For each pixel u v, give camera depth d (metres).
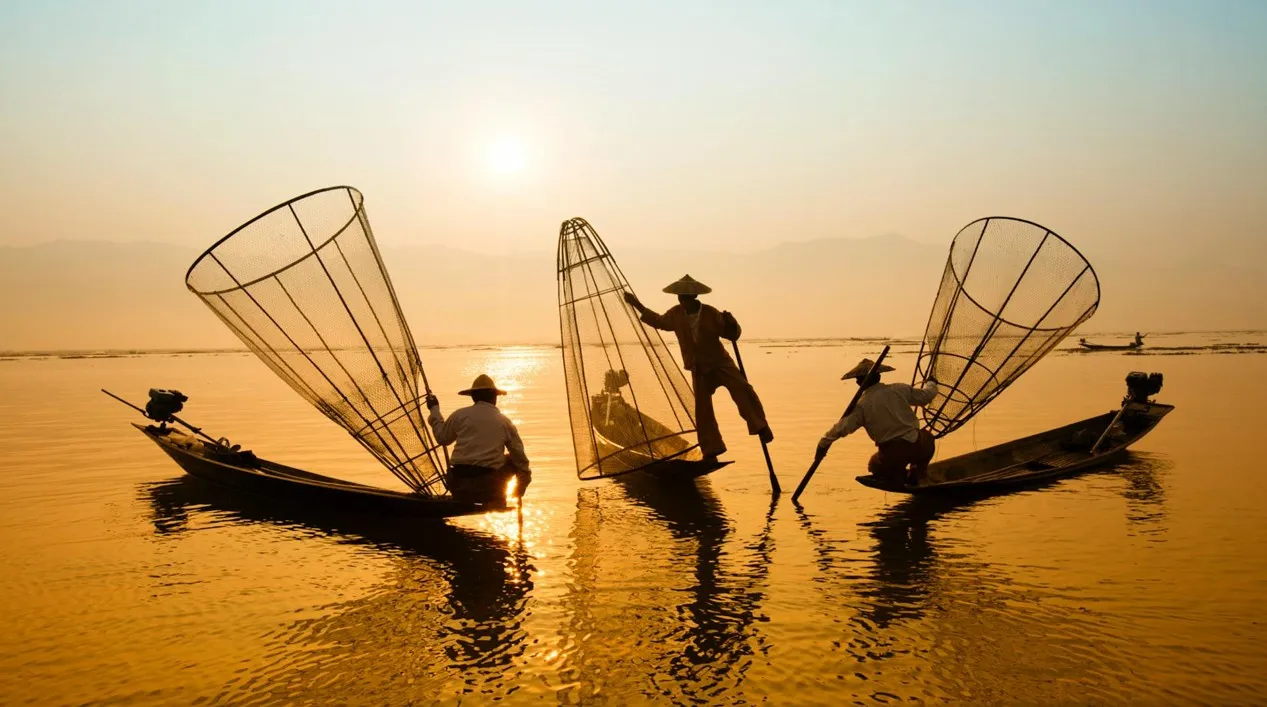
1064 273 11.52
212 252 9.42
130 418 22.20
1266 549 8.00
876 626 6.21
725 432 18.08
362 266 9.87
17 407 25.89
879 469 10.35
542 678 5.42
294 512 10.48
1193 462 12.91
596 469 11.93
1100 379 33.75
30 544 8.96
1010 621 6.25
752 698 5.08
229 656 5.85
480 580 7.56
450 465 9.20
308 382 10.00
